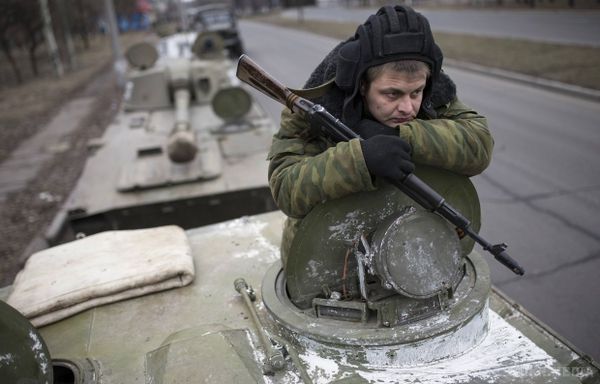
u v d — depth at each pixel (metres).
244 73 1.81
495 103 9.95
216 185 4.40
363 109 1.79
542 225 5.36
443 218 1.76
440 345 1.78
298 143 1.87
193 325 2.11
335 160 1.61
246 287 2.24
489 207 5.79
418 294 1.75
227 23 20.31
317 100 1.83
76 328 2.16
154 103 7.33
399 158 1.57
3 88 18.55
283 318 1.88
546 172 6.61
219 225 2.99
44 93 17.12
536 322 2.07
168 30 11.94
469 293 1.90
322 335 1.78
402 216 1.71
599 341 3.85
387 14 1.61
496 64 13.20
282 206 1.81
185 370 1.71
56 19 23.89
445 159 1.71
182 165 4.74
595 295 4.32
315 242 1.85
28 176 8.99
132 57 7.54
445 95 1.85
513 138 7.90
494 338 1.93
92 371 1.90
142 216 4.21
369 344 1.74
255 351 1.86
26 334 1.69
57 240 4.18
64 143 10.95
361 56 1.61
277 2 66.69
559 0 26.20
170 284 2.36
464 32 18.95
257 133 5.80
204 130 6.06
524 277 4.61
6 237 6.62
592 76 11.02
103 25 41.09
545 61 12.91
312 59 17.83
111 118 12.82
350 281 1.93
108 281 2.31
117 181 4.57
